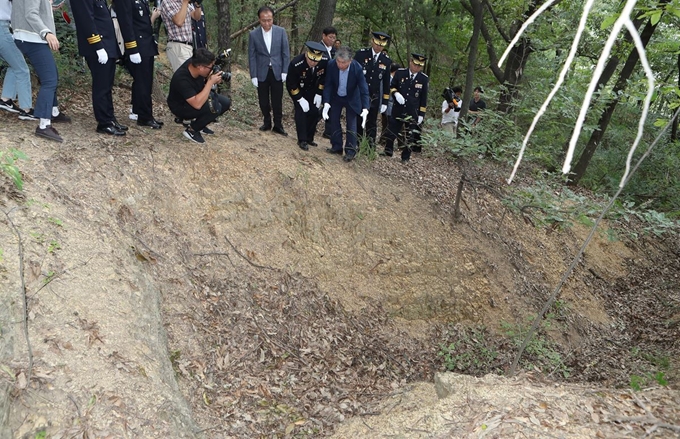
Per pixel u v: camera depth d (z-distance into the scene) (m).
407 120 7.93
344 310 5.93
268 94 7.44
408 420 3.41
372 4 12.44
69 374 2.96
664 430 2.89
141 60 5.81
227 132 7.04
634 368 6.41
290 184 6.34
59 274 3.51
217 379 4.20
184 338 4.30
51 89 4.90
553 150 7.93
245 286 5.29
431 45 12.34
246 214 5.86
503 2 10.86
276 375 4.57
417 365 5.76
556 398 3.34
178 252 4.98
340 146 7.57
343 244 6.46
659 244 11.48
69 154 4.87
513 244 8.12
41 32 4.62
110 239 4.26
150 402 3.13
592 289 8.73
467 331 6.66
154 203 5.17
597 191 11.82
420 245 6.89
